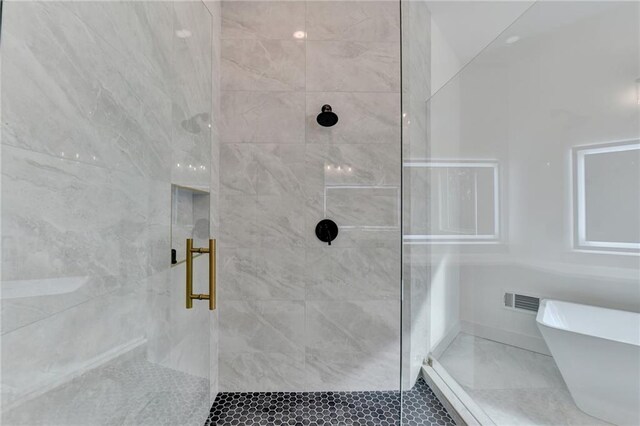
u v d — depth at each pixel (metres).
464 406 1.30
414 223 1.50
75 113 0.51
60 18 0.48
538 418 1.24
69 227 0.50
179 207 1.05
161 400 0.85
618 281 1.50
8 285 0.39
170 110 0.90
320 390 1.58
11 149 0.39
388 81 1.63
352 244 1.61
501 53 1.68
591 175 1.58
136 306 0.71
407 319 1.47
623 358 1.16
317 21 1.61
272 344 1.58
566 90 1.64
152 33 0.78
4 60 0.38
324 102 1.61
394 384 1.60
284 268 1.59
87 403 0.54
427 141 1.54
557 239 1.63
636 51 1.50
